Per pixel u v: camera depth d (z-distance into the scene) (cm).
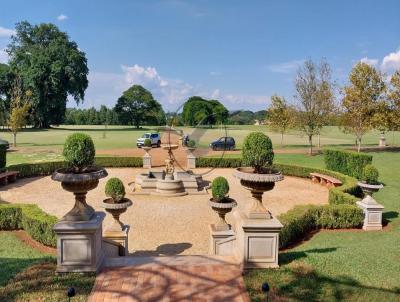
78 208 538
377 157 2444
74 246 529
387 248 685
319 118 2642
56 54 5734
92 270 532
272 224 545
